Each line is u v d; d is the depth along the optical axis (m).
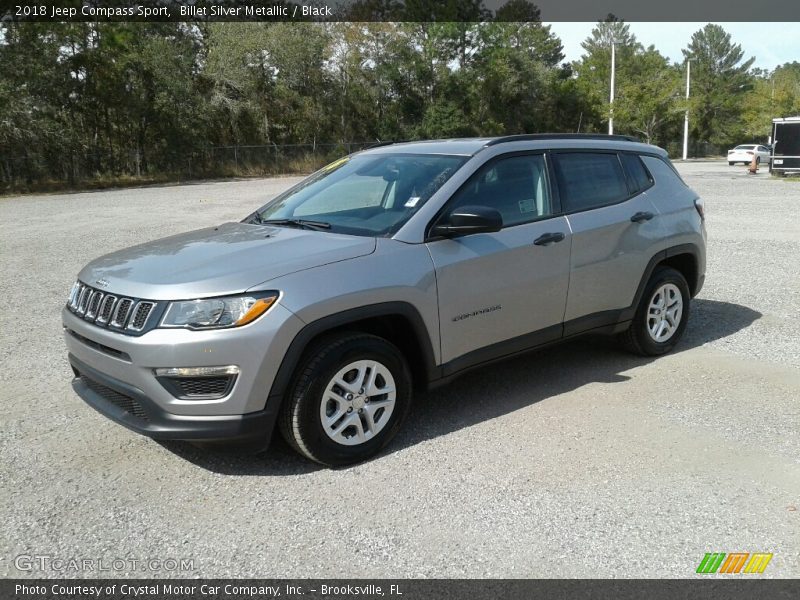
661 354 5.73
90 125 36.12
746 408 4.62
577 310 4.93
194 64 42.59
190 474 3.83
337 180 5.01
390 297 3.89
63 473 3.85
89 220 17.03
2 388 5.21
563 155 5.04
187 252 4.03
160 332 3.46
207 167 40.06
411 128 52.31
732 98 85.06
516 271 4.49
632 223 5.22
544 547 3.10
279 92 46.16
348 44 49.75
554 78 62.53
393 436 4.06
